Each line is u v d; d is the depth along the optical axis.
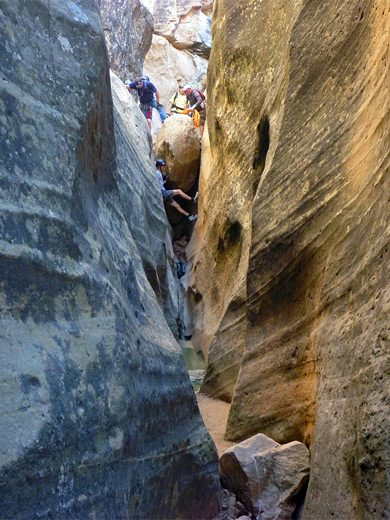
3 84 1.93
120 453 2.00
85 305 2.05
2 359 1.62
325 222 3.37
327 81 3.71
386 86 2.79
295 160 3.81
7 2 2.11
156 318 3.01
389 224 2.44
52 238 1.96
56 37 2.41
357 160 3.15
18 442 1.58
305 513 2.76
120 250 2.70
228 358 5.20
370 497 2.11
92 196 2.53
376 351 2.29
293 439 3.43
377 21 3.21
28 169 1.94
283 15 5.13
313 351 3.28
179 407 2.79
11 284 1.72
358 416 2.33
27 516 1.56
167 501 2.50
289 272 3.68
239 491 3.06
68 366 1.85
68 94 2.36
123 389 2.09
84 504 1.77
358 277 2.74
